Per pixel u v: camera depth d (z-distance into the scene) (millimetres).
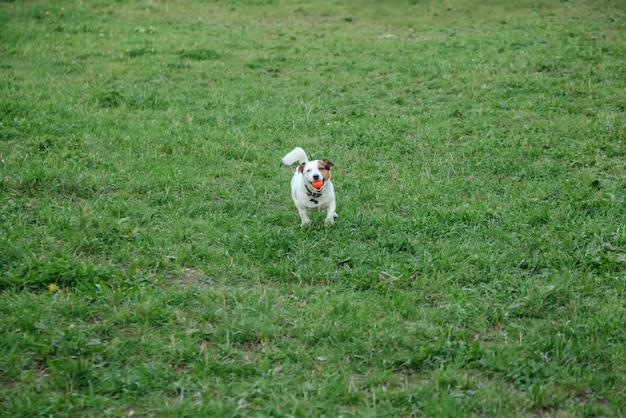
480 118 11914
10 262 6676
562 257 6910
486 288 6402
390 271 6695
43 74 14492
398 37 18344
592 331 5617
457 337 5594
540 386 4977
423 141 10914
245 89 13859
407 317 5957
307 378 5082
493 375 5180
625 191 8742
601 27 18141
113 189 8898
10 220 7613
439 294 6336
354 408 4758
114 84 13992
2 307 5867
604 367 5223
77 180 8805
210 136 11102
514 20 19688
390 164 9984
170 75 14750
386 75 14852
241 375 5121
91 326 5660
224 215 8148
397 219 7902
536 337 5559
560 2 21875
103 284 6203
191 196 8719
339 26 20016
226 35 18656
